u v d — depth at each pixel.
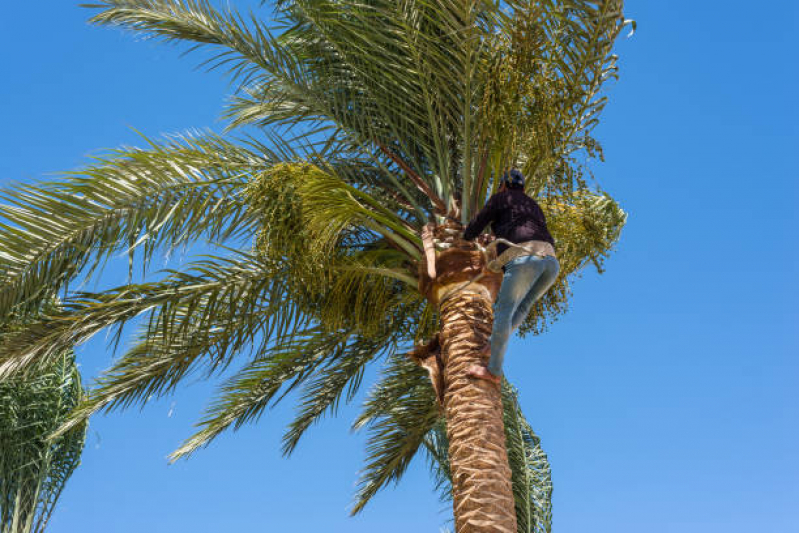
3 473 11.45
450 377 6.82
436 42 8.01
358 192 7.72
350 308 8.97
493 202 6.59
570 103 7.25
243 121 9.77
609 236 8.52
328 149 9.16
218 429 9.87
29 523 11.55
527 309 6.64
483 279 7.16
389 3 7.80
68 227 7.00
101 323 7.49
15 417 11.77
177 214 7.44
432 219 8.77
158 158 7.59
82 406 8.83
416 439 10.61
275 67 8.81
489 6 7.07
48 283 6.97
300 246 7.13
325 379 10.35
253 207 7.07
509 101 7.11
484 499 6.29
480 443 6.48
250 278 8.08
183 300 7.91
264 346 8.59
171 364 8.62
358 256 8.48
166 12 8.66
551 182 7.64
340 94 9.12
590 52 7.11
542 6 6.88
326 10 8.52
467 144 7.96
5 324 7.24
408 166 9.00
